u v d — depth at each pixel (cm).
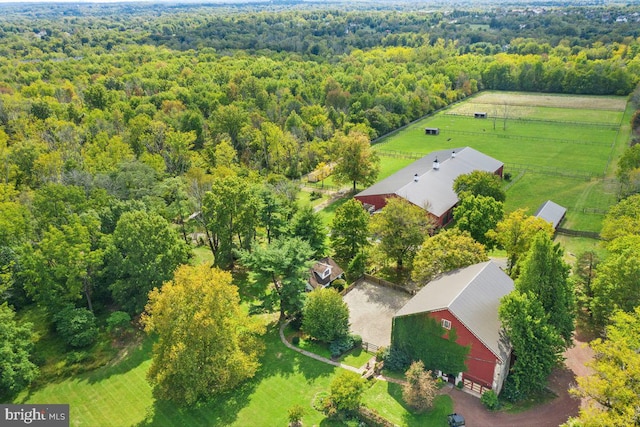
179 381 4428
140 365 5162
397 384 4644
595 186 9950
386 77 19525
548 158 11931
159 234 5862
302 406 4453
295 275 5547
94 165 8450
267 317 5953
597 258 5634
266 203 6969
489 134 14438
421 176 8862
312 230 6725
